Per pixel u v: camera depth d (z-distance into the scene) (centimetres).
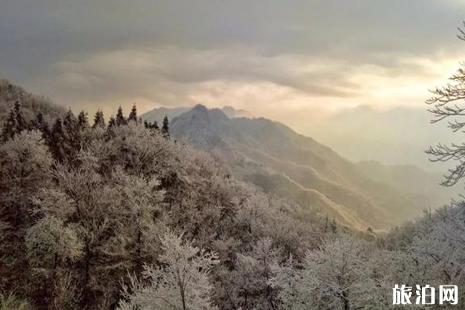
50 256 3238
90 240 3416
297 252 4591
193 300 1830
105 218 3512
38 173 4138
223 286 3494
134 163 5675
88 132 6694
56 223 3183
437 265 1891
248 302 3400
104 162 5303
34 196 3669
